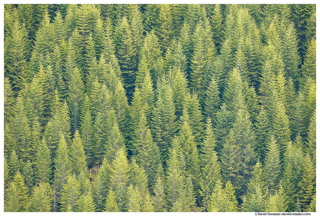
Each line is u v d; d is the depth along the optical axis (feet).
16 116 542.57
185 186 496.23
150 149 524.52
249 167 529.86
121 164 492.95
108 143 531.09
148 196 469.16
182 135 530.27
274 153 511.81
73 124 580.30
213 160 510.58
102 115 563.48
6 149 535.19
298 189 507.30
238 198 522.06
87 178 509.76
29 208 480.23
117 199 476.95
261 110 570.05
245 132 536.83
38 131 550.77
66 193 484.74
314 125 557.33
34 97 577.02
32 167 535.19
